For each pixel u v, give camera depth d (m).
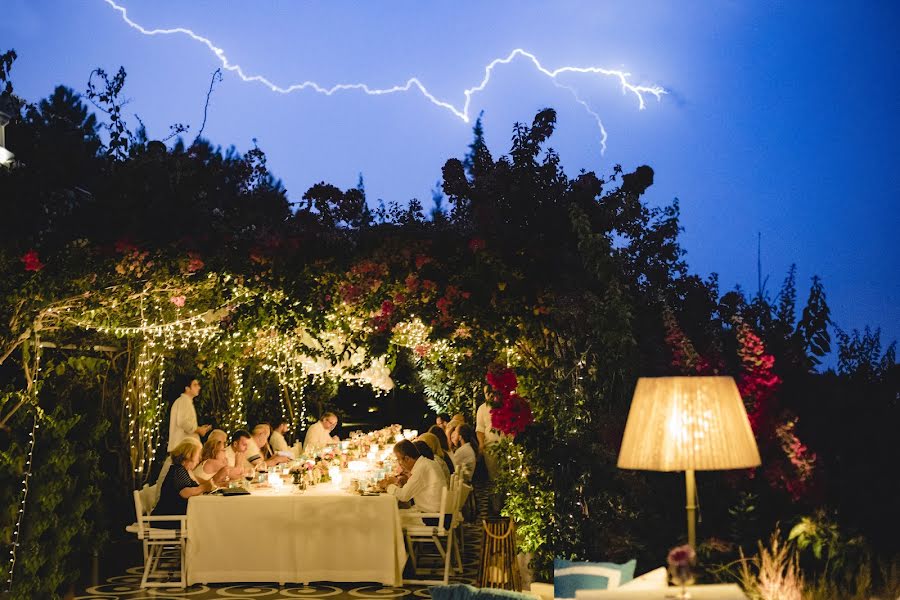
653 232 7.02
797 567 4.40
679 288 6.82
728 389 3.59
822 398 5.37
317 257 7.15
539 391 6.64
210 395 12.68
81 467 7.70
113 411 10.14
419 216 7.21
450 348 7.82
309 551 7.92
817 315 5.61
